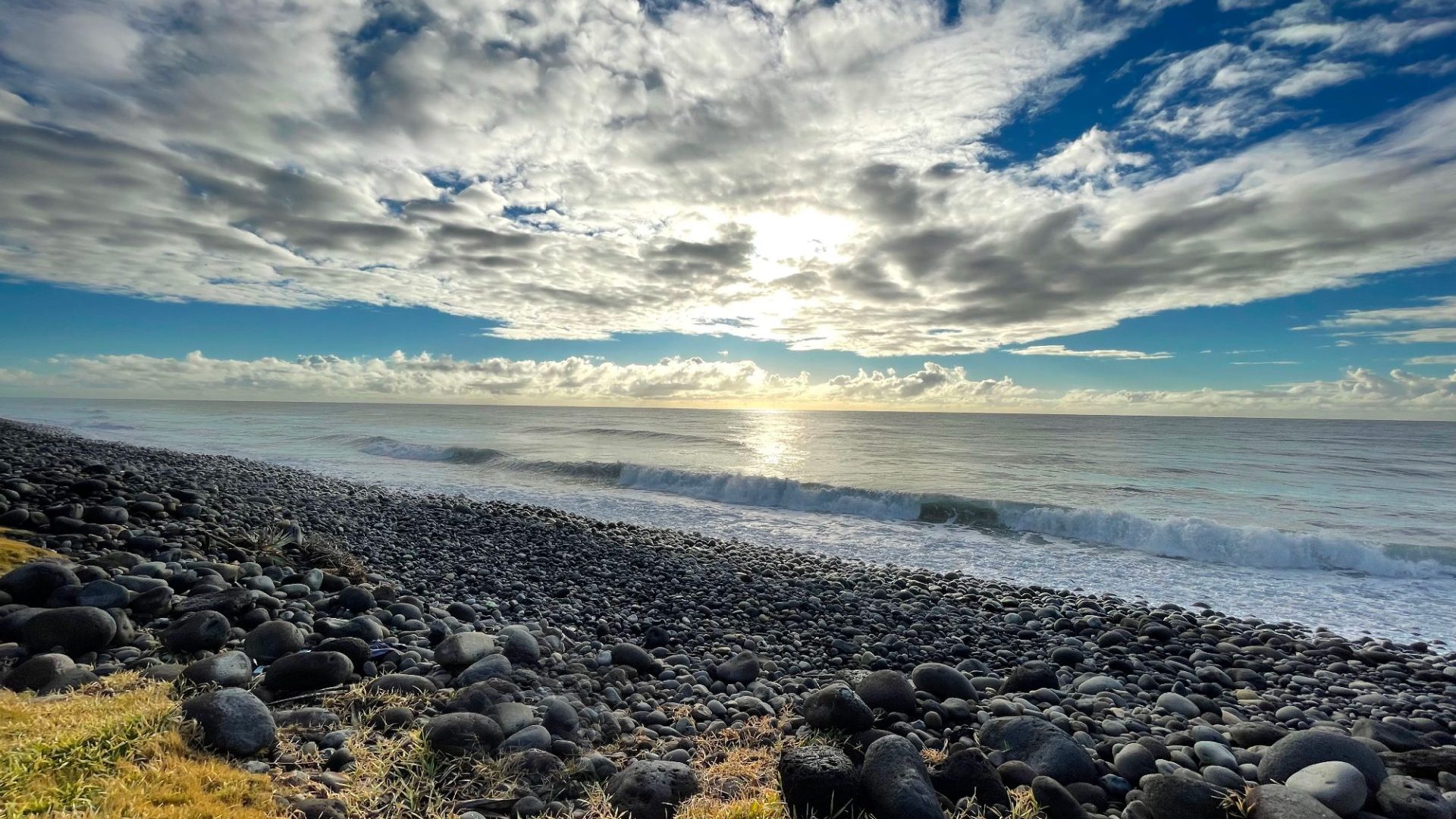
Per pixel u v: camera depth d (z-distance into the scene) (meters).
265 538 9.34
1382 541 17.03
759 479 25.83
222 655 5.04
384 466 32.97
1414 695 8.20
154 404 131.00
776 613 10.59
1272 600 13.63
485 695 4.96
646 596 10.96
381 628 6.52
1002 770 4.63
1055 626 10.84
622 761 4.69
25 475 11.14
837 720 5.02
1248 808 4.06
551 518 18.64
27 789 2.96
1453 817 4.14
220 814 3.11
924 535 19.95
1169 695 7.07
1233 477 29.98
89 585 5.98
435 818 3.60
